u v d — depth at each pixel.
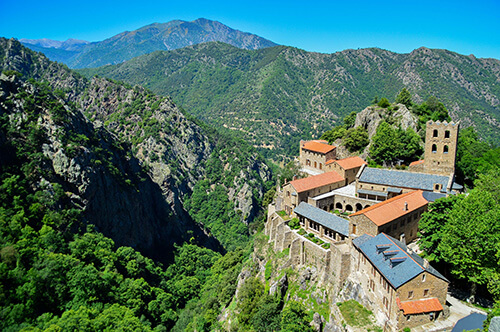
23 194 129.62
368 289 74.62
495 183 85.75
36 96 162.38
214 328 110.44
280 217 111.75
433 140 105.62
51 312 101.12
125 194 182.12
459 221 67.62
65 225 133.38
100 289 112.75
